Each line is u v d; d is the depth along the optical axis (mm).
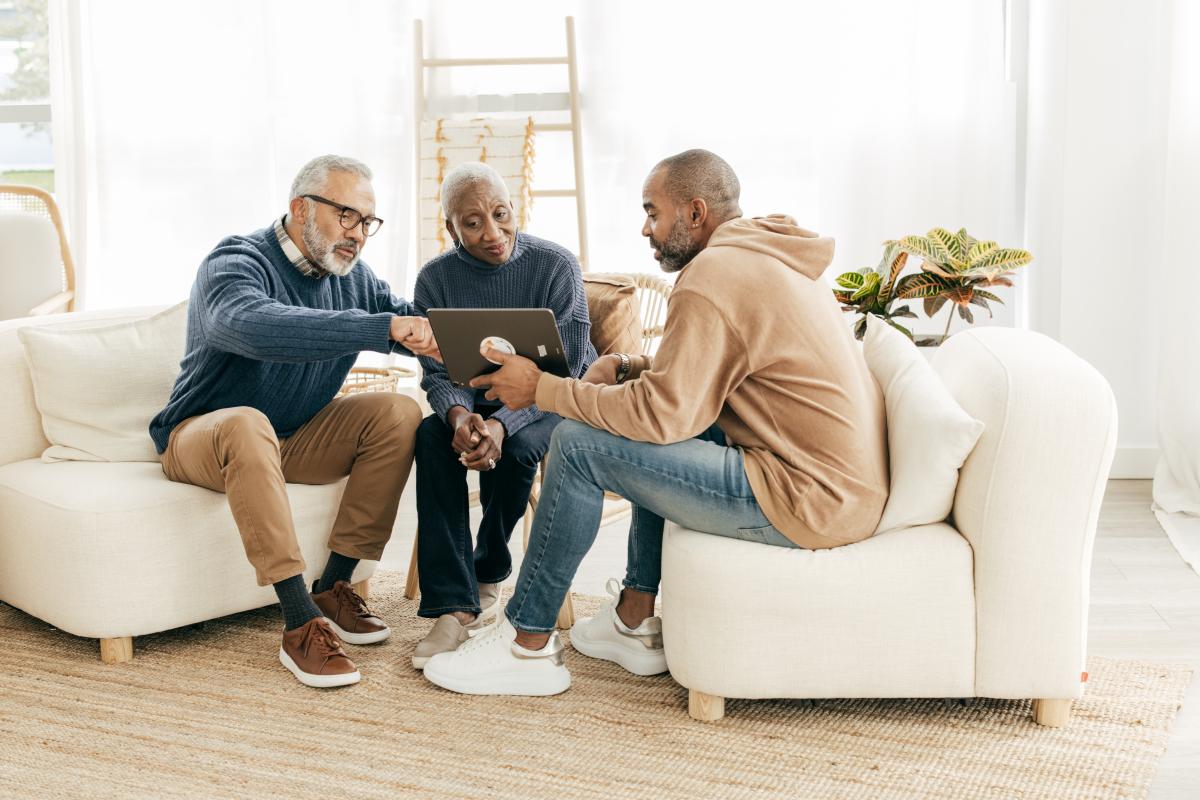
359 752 1955
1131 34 3520
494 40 4109
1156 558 2936
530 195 3963
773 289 1926
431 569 2361
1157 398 3477
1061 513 1898
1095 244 3627
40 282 3697
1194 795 1786
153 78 4277
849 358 1989
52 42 4309
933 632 1945
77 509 2270
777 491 1940
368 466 2443
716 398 1967
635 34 4000
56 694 2184
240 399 2420
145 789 1834
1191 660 2295
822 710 2084
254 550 2232
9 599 2518
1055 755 1907
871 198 3854
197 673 2279
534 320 2020
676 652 2037
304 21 4176
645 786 1832
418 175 4059
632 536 2303
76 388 2555
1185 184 3340
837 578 1933
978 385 1986
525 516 2561
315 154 4250
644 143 4055
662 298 3102
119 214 4371
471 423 2297
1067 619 1924
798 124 3930
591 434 2045
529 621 2156
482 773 1881
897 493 1967
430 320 2082
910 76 3766
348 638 2432
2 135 4570
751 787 1823
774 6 3879
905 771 1863
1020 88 3846
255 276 2363
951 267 2812
